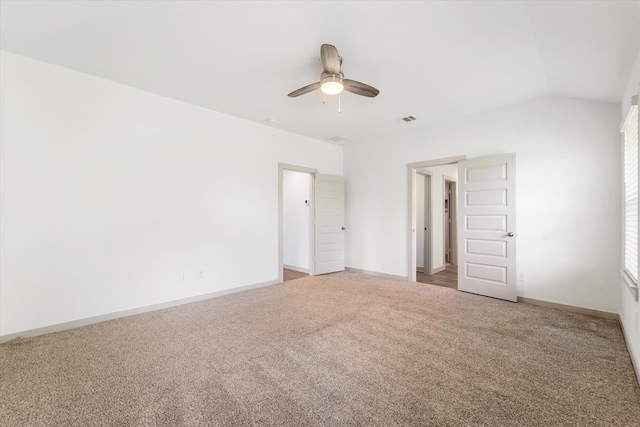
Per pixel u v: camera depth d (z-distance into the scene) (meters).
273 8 2.05
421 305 3.65
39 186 2.80
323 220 5.64
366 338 2.66
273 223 4.84
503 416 1.62
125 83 3.28
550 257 3.59
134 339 2.66
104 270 3.17
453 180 6.90
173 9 2.07
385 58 2.72
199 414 1.64
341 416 1.62
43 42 2.50
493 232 3.97
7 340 2.62
